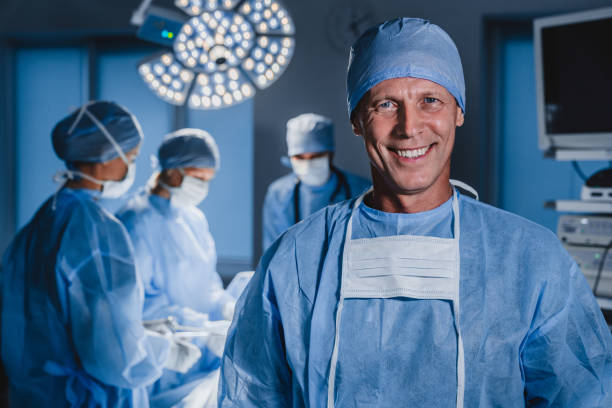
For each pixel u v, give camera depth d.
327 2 2.82
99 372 1.35
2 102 3.45
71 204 1.43
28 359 1.39
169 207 1.94
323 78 2.85
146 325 1.65
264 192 2.95
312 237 0.92
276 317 0.91
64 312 1.35
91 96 3.38
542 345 0.81
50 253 1.36
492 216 0.88
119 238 1.41
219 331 1.64
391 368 0.81
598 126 2.02
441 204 0.88
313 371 0.84
